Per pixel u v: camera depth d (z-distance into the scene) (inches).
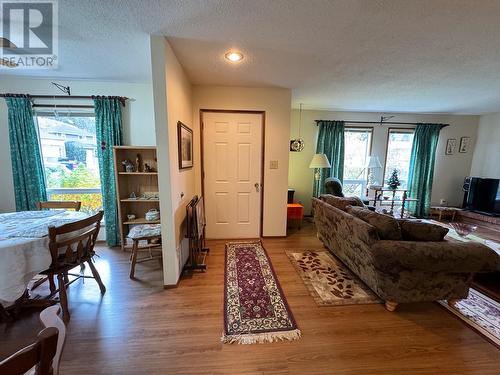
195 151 127.6
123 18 63.2
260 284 89.1
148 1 55.7
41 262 63.3
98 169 127.2
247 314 71.9
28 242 61.2
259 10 59.2
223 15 61.6
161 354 57.3
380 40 73.9
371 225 75.2
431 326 67.8
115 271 98.7
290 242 133.9
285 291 84.8
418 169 194.4
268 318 70.2
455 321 69.9
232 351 58.6
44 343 21.5
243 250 120.6
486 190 178.5
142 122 124.6
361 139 196.7
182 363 55.0
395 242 69.7
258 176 134.5
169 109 78.3
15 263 58.8
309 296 82.0
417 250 66.4
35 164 116.9
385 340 62.5
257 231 140.6
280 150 132.4
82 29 69.2
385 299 73.1
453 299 73.8
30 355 20.8
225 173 132.7
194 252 98.6
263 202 136.7
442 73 101.9
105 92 121.4
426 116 196.2
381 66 95.3
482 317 71.6
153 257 111.0
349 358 56.9
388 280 71.1
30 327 65.4
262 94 126.3
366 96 142.6
